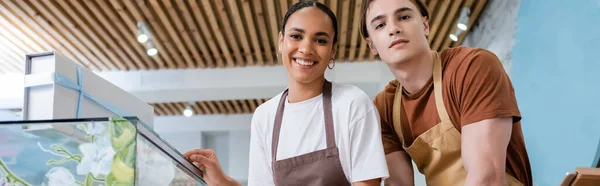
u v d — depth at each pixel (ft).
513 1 13.61
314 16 4.66
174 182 3.12
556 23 10.77
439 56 5.17
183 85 22.76
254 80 22.65
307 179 4.55
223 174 4.75
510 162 5.07
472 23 17.48
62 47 20.51
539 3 11.66
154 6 16.63
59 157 2.59
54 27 18.72
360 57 22.06
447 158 5.18
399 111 5.49
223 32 19.93
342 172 4.50
